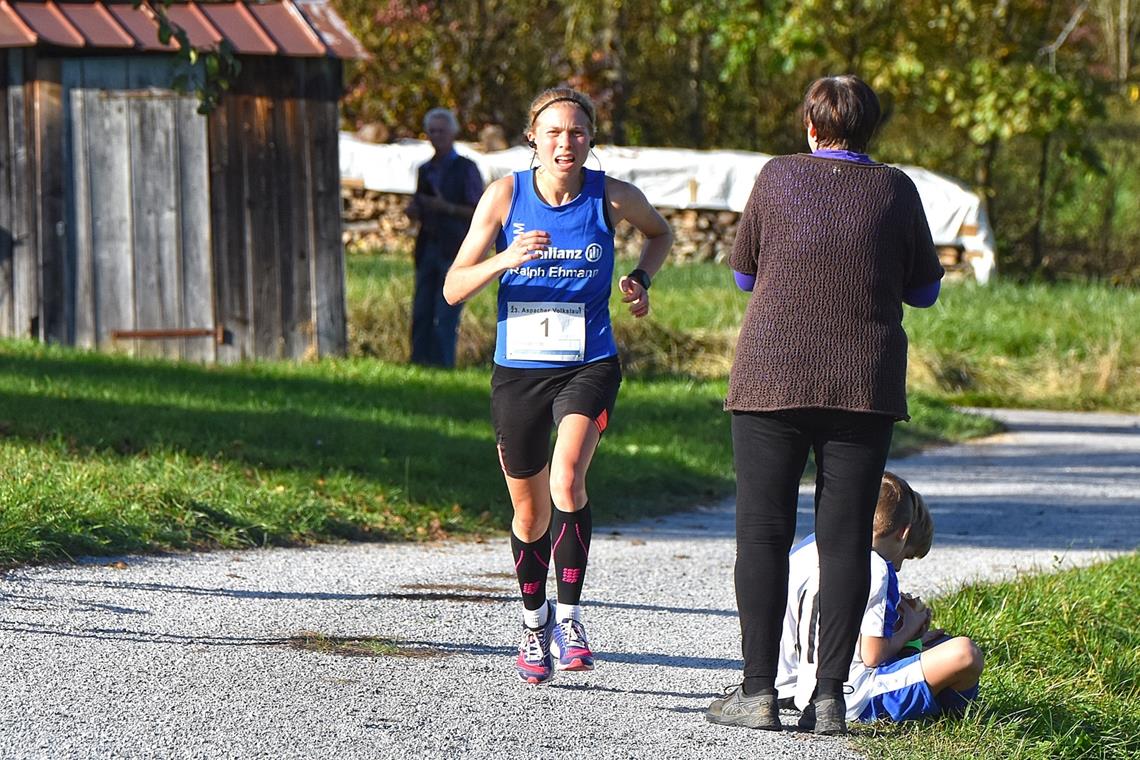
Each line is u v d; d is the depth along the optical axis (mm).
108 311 54344
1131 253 116875
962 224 97062
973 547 33938
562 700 18891
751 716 17344
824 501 17094
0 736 16375
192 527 28625
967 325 79250
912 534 18453
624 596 26203
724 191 99375
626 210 18953
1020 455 51562
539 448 19125
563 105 18453
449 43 116375
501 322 18984
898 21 105000
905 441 52938
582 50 115438
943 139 122625
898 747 16984
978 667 17766
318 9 63719
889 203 16922
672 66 123812
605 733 17469
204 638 21078
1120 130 127938
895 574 18062
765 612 17344
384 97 114438
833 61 114562
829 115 17312
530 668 19469
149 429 36219
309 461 35219
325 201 55938
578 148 18438
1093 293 91188
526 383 18875
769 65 106938
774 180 17234
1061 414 67250
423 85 115188
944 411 59344
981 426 57656
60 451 32500
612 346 19109
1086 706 20312
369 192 99812
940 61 105062
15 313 53781
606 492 37562
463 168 55781
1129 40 136875
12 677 18562
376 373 52906
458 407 47312
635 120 124062
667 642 22797
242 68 54531
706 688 19984
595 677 20234
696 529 34875
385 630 22297
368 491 33188
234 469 33156
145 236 54406
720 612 25344
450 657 20922
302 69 55250
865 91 17375
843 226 16812
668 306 76875
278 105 55125
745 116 126375
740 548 17438
